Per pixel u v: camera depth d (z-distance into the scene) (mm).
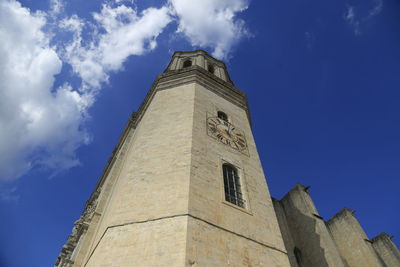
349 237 23953
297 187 24734
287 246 21078
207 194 13484
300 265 20531
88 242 17266
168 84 22703
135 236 11477
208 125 18484
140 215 12375
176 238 10914
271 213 15211
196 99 20078
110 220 12680
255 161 18484
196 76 22594
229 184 15523
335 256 18641
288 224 23547
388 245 24766
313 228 21047
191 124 17359
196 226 11555
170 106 19875
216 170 15375
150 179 14164
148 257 10492
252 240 12750
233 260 11266
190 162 14516
